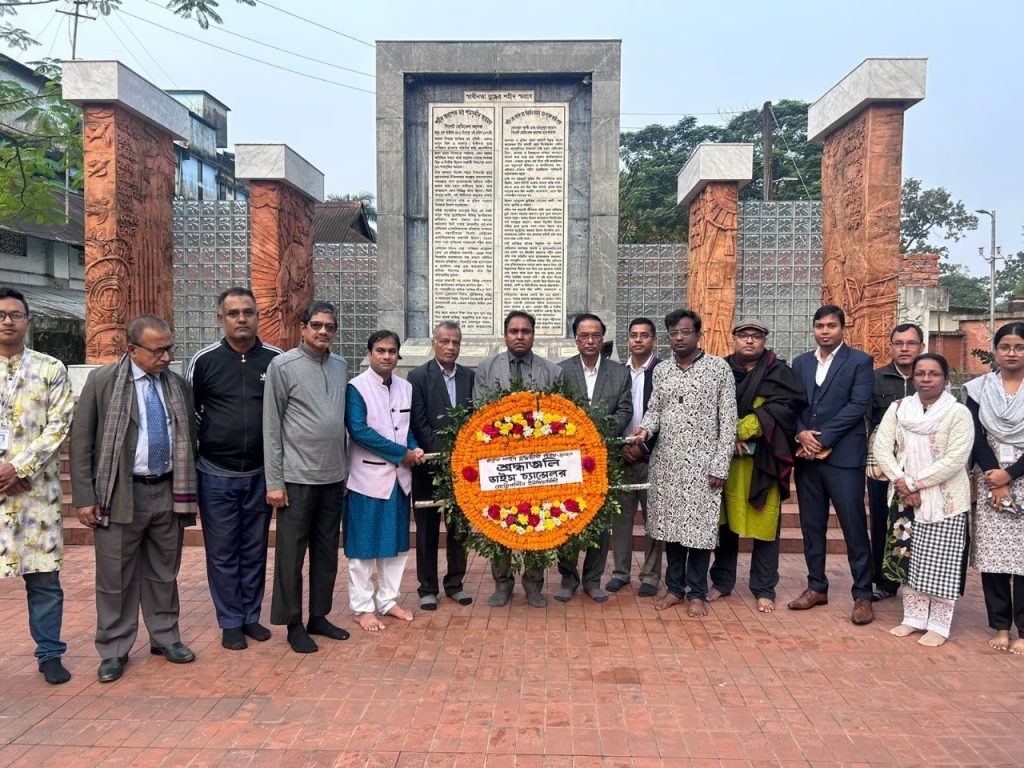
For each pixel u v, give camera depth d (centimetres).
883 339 730
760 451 442
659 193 2264
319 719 312
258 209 864
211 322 987
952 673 361
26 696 335
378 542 418
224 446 389
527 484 434
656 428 452
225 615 393
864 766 276
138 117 788
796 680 352
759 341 456
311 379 392
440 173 779
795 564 563
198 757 281
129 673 362
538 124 773
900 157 717
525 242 781
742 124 2542
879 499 480
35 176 1077
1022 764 277
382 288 775
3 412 343
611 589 490
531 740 294
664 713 317
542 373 474
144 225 809
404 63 760
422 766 275
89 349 759
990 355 843
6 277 1341
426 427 459
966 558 398
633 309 984
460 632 415
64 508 641
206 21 991
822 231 921
